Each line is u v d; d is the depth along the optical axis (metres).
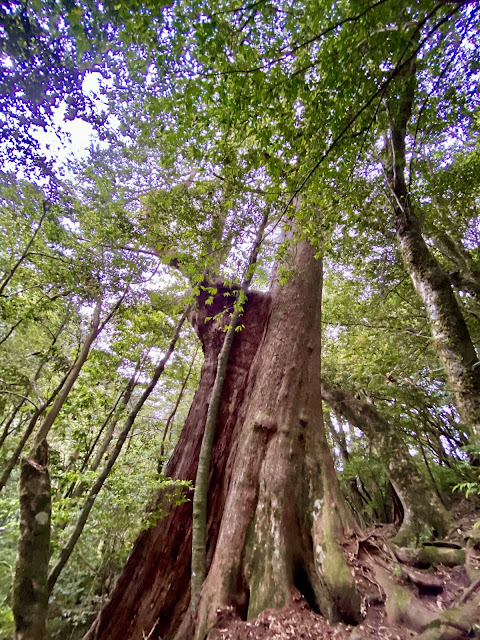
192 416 6.09
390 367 6.80
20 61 3.56
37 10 3.09
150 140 5.43
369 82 2.89
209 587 3.51
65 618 5.33
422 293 4.81
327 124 3.02
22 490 2.52
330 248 4.94
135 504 4.48
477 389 3.81
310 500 3.97
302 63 2.77
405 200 5.29
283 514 3.78
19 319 6.83
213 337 7.06
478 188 6.57
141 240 4.82
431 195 6.90
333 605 2.93
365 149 3.97
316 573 3.30
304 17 2.60
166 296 7.37
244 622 2.99
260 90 2.64
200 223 5.75
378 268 7.99
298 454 4.39
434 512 4.46
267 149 3.39
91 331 6.57
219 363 5.96
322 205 4.03
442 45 3.26
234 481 4.41
